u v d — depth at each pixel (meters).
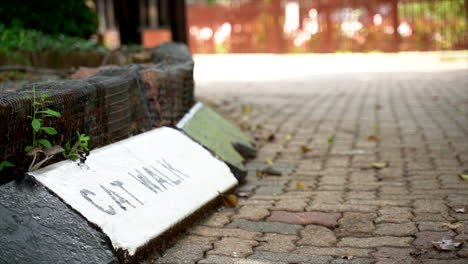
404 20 19.09
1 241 2.48
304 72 14.87
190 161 4.07
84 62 6.80
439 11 18.41
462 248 3.12
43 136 3.10
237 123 7.55
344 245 3.29
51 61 6.75
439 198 4.08
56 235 2.63
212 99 9.84
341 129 7.10
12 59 6.52
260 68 16.28
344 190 4.45
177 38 10.63
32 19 8.10
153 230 3.12
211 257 3.14
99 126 3.70
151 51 6.78
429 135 6.48
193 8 21.98
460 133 6.48
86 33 9.00
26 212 2.64
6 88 4.65
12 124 2.85
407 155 5.60
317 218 3.77
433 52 18.25
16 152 2.89
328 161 5.50
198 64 18.09
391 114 8.06
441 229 3.44
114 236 2.83
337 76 13.70
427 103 8.89
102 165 3.29
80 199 2.89
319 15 20.12
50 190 2.80
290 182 4.77
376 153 5.75
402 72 13.84
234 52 21.78
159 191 3.46
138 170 3.50
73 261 2.57
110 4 19.42
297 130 7.11
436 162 5.24
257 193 4.45
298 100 9.78
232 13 21.56
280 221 3.75
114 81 3.93
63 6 8.33
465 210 3.75
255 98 10.07
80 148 3.37
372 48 19.41
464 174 4.73
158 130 4.21
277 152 5.97
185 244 3.33
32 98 3.04
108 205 3.00
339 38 19.95
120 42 10.54
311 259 3.09
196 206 3.66
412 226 3.53
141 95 4.48
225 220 3.76
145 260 3.01
